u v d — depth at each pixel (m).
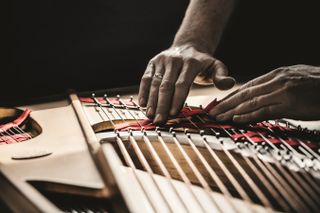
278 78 1.37
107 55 2.96
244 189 1.17
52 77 2.90
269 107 1.35
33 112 1.72
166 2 2.95
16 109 1.70
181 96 1.45
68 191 1.00
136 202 0.91
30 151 1.25
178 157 1.28
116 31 2.93
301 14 3.12
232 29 3.14
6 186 0.96
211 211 0.90
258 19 3.13
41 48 2.82
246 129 1.38
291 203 0.89
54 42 2.84
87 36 2.88
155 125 1.42
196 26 1.94
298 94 1.31
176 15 2.99
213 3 2.04
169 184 1.02
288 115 1.33
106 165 1.02
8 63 2.79
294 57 3.22
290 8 3.10
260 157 1.14
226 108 1.45
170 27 3.02
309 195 0.94
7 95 2.83
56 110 1.72
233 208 0.86
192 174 1.25
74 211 0.96
